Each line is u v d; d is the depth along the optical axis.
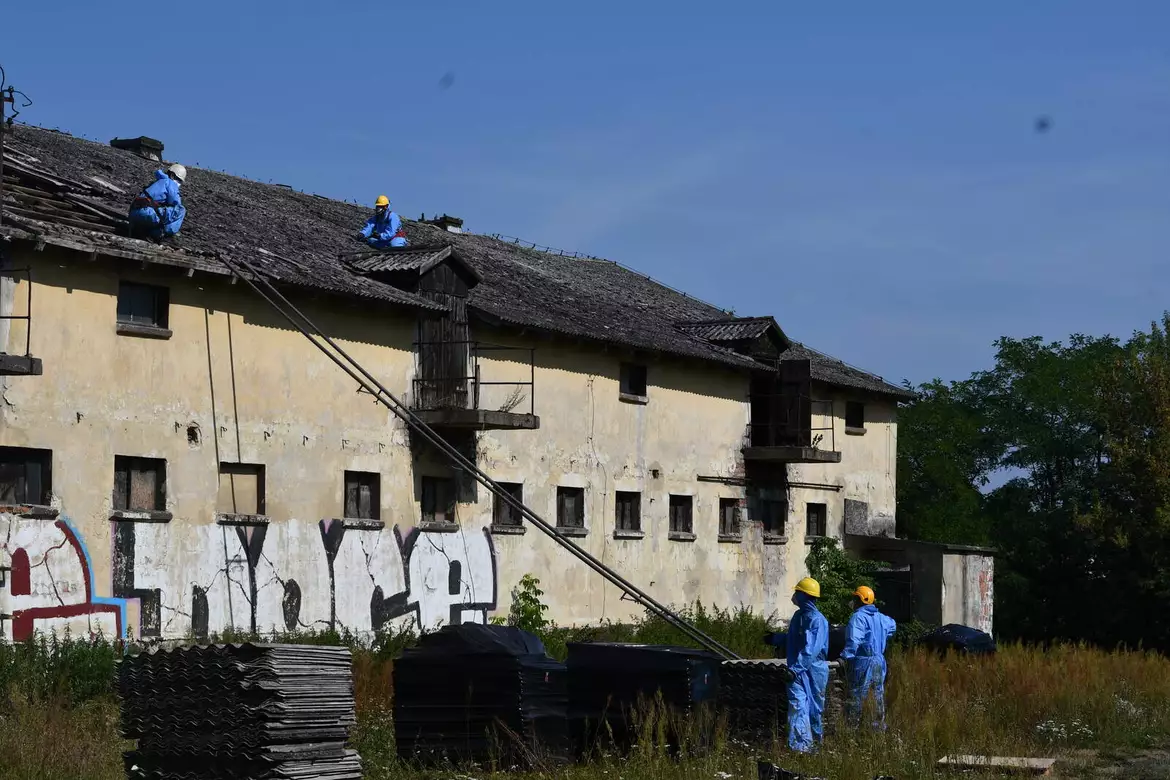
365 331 24.00
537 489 27.53
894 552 36.88
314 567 22.62
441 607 25.00
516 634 13.16
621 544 29.64
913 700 15.98
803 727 13.98
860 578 35.66
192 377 20.92
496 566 26.34
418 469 24.86
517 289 29.84
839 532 37.12
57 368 19.02
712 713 13.63
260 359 22.05
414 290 25.00
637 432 30.36
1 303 18.44
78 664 16.50
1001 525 54.56
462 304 26.00
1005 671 18.86
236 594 21.28
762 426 34.72
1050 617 39.97
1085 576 40.12
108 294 19.80
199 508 20.88
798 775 11.52
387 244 27.92
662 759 12.18
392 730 14.09
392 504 24.25
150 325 20.45
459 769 12.48
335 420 23.27
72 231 19.31
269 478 22.03
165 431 20.45
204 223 23.58
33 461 18.80
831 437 36.62
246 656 10.68
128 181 24.73
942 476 54.53
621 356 29.84
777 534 34.84
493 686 12.61
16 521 18.23
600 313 31.08
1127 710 16.95
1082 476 55.69
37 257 18.80
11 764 12.20
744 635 27.53
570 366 28.56
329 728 10.88
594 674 13.57
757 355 34.03
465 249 32.56
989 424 58.75
